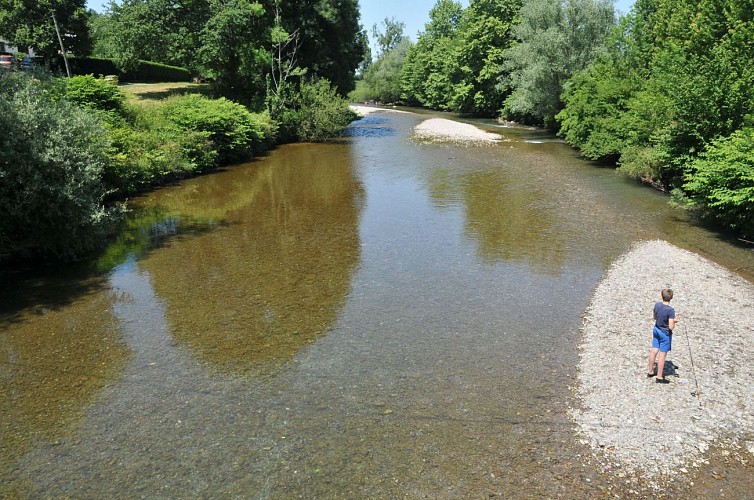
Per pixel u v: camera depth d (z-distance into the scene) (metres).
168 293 12.01
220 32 35.50
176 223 17.91
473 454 6.66
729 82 17.77
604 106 28.12
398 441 6.94
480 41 57.75
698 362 8.61
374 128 48.62
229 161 30.39
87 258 14.42
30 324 10.49
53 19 38.47
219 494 6.05
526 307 11.06
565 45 37.97
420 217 18.31
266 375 8.59
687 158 18.31
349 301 11.47
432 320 10.51
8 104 12.32
